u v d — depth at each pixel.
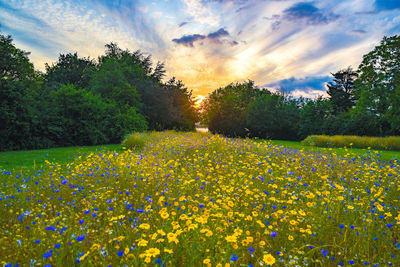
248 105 42.28
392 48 26.02
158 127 31.52
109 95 25.50
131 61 41.78
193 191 4.39
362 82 28.61
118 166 6.13
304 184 5.02
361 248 2.50
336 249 2.47
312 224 2.94
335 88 48.06
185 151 9.12
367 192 4.38
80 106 18.09
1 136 13.40
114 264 1.93
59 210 3.46
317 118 34.41
